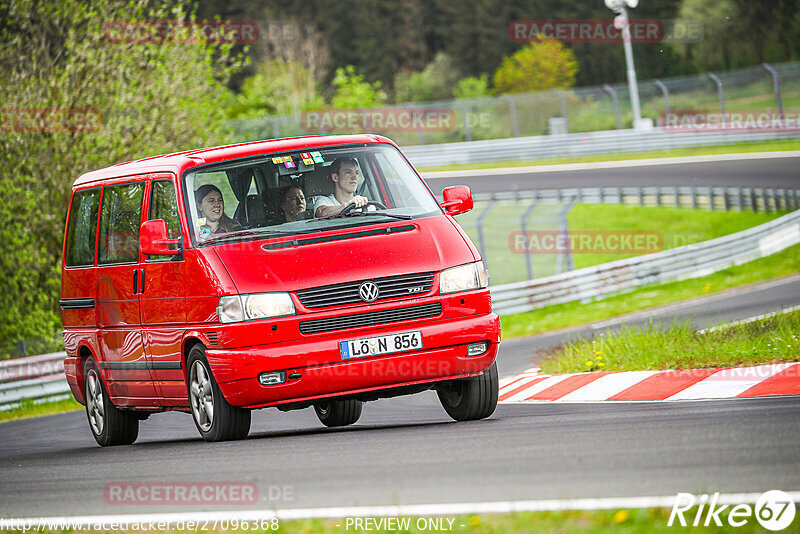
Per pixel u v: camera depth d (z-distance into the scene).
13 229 68.38
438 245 24.16
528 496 14.24
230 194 25.06
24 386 53.75
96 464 22.69
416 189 26.03
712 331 34.72
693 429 18.50
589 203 109.88
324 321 22.95
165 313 25.03
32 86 71.25
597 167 124.69
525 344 54.97
